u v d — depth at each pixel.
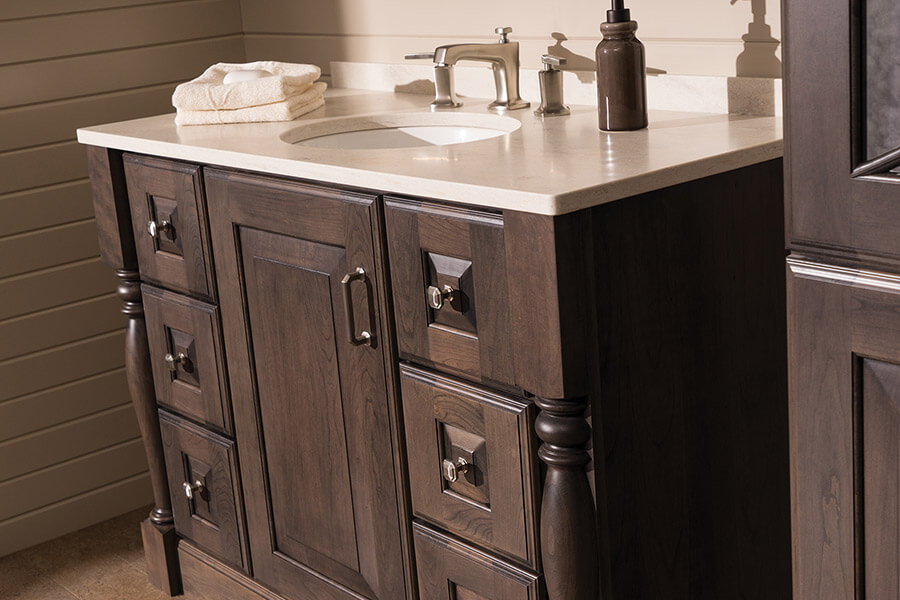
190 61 2.39
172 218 1.75
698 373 1.35
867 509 1.01
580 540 1.24
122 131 1.82
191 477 1.93
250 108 1.80
